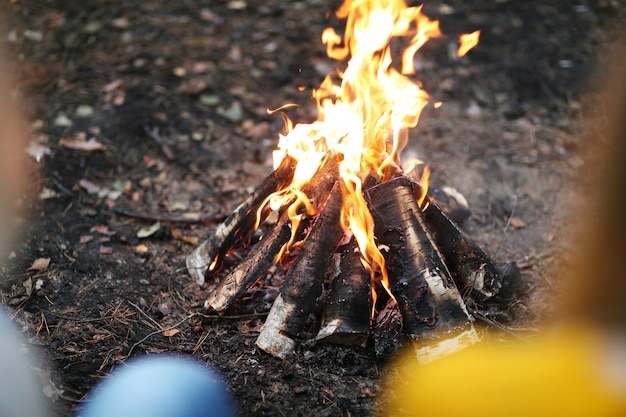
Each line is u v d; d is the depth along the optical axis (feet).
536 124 9.32
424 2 11.48
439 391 5.87
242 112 9.25
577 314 5.07
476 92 9.78
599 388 5.01
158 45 10.26
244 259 6.56
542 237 7.80
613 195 4.78
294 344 6.21
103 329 6.46
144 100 9.25
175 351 6.31
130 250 7.33
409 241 6.22
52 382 5.95
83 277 6.97
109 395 5.87
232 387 6.02
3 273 6.89
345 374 6.15
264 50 10.31
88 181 8.04
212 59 10.09
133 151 8.53
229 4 11.31
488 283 6.62
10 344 5.97
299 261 6.21
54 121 8.74
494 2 11.64
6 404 5.58
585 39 10.72
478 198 8.26
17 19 10.44
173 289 6.91
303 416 5.83
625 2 11.70
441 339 6.06
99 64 9.82
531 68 10.18
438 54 10.36
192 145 8.70
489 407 5.65
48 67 9.66
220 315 6.59
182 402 5.83
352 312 6.19
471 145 8.99
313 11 11.25
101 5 10.95
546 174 8.59
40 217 7.52
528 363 5.67
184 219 7.68
